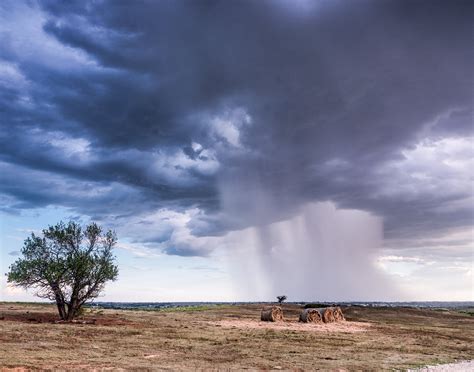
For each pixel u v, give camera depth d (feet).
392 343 112.78
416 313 261.85
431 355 92.27
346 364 76.07
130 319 160.56
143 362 72.43
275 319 172.45
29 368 62.39
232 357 81.87
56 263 148.25
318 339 115.96
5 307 208.44
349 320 194.90
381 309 281.33
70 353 78.79
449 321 221.46
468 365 79.61
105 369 63.72
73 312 150.20
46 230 152.46
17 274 146.10
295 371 68.64
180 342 101.55
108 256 157.69
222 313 219.82
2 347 81.82
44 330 112.06
